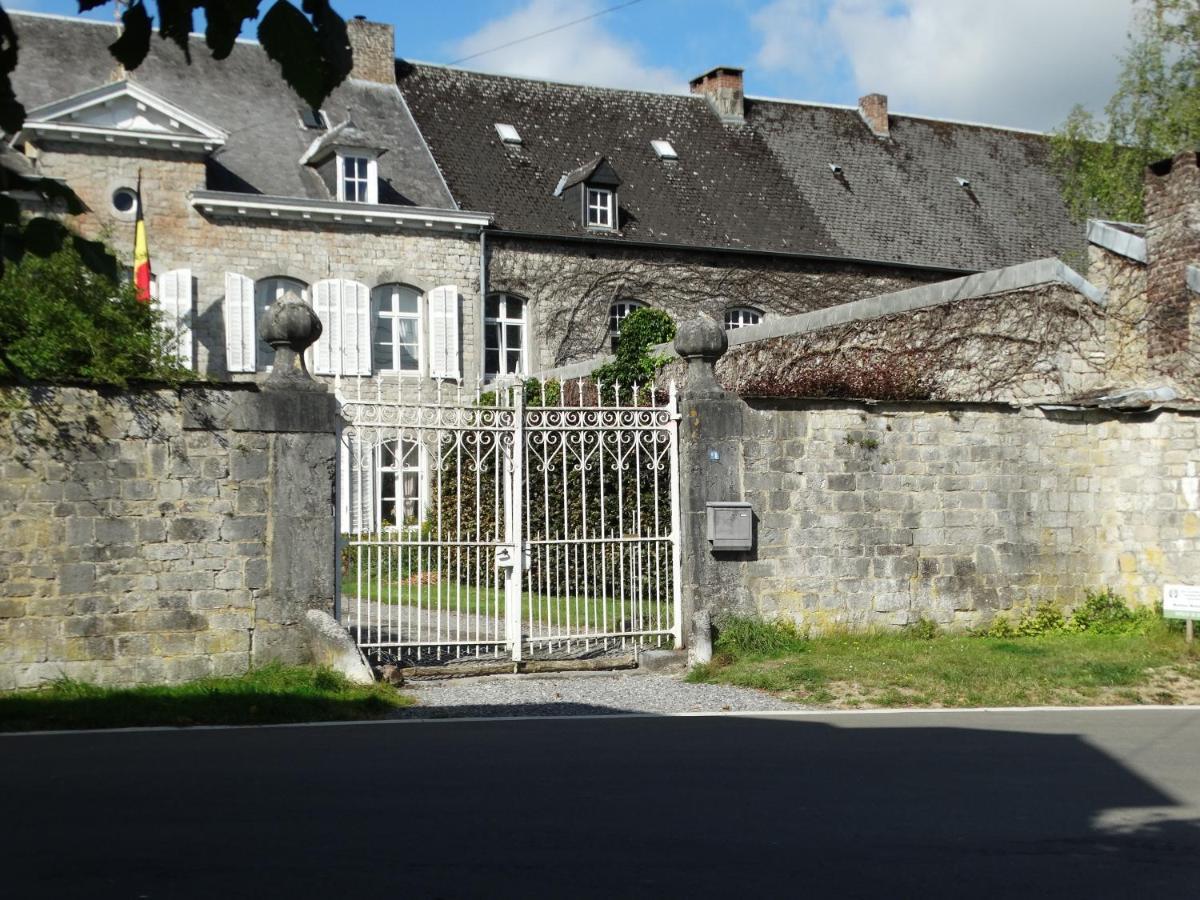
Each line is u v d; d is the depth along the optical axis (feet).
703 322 40.14
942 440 42.70
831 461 41.19
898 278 110.83
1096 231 58.44
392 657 38.65
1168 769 24.98
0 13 9.35
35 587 33.01
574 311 99.86
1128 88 101.09
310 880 17.31
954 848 19.26
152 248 86.22
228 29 9.28
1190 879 17.74
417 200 94.94
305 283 90.94
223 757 25.86
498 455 38.01
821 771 24.63
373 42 102.53
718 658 38.11
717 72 117.80
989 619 42.98
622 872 17.80
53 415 33.42
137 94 84.28
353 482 43.29
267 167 92.02
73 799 22.02
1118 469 44.86
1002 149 127.75
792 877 17.69
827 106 123.54
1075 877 17.81
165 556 34.06
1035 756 26.23
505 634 39.47
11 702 30.53
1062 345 57.36
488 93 108.17
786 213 110.32
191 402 34.47
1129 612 44.11
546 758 25.84
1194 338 53.36
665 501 41.11
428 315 93.76
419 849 18.92
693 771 24.58
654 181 107.96
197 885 17.06
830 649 39.29
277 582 34.96
